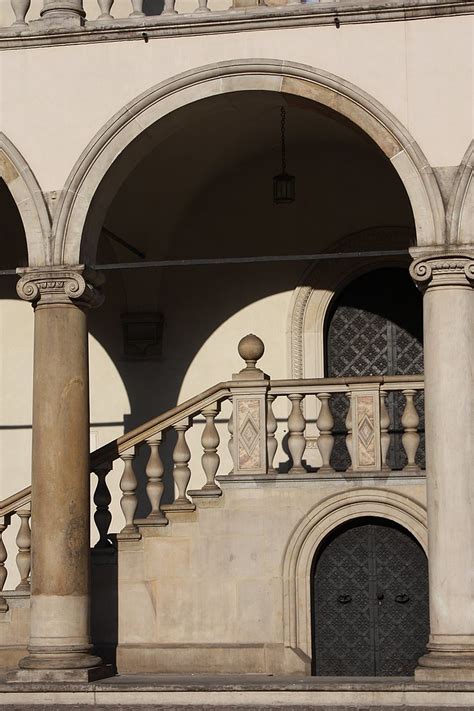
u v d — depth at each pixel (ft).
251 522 70.08
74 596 66.74
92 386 86.74
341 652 70.85
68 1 69.41
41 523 67.00
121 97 68.54
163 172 81.66
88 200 68.23
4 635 71.36
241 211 85.76
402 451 84.23
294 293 85.15
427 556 68.80
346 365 85.56
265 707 63.62
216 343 85.81
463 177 64.80
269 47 67.41
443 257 64.44
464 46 66.03
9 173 68.74
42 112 69.00
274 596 69.62
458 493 63.98
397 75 66.23
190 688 64.23
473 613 63.41
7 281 88.48
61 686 65.10
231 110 72.59
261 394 70.74
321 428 70.38
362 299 85.76
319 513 69.62
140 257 85.76
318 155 85.30
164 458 85.56
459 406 64.23
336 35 66.95
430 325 64.80
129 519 71.36
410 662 70.38
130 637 70.38
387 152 65.92
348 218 84.94
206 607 70.03
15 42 69.36
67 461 67.21
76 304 68.03
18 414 87.66
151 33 68.28
